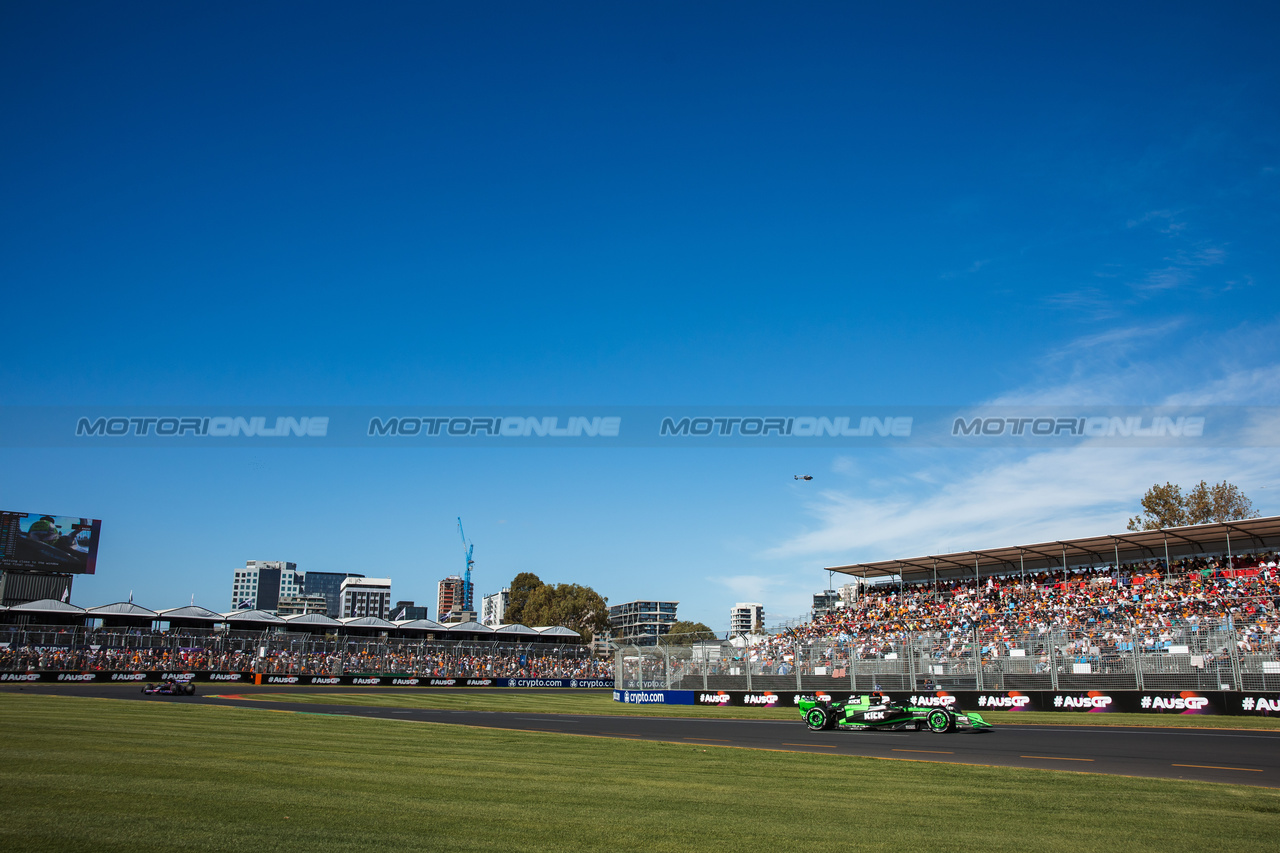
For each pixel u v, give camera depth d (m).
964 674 39.91
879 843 9.94
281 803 11.04
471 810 11.17
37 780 11.97
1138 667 35.75
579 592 125.19
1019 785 14.79
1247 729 27.08
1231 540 51.56
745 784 14.62
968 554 59.28
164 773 13.21
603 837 9.80
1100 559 57.44
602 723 31.45
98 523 93.00
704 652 48.19
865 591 68.69
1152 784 14.95
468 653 80.44
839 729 29.20
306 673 70.19
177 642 70.81
